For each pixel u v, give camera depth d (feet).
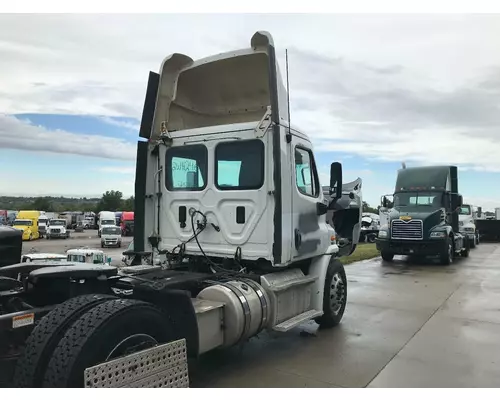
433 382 14.35
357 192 30.53
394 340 19.11
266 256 16.19
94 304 10.94
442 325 21.84
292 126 17.58
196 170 17.99
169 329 11.45
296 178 17.69
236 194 16.88
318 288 19.17
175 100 19.33
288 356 16.81
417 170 55.93
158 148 18.99
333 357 16.75
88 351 9.59
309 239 18.33
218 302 14.21
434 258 56.59
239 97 19.83
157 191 18.94
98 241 136.77
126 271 15.37
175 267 18.44
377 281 36.50
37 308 12.02
